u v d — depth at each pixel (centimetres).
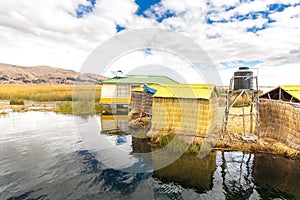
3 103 2820
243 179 726
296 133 936
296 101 1066
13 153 965
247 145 1017
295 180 708
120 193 620
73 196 601
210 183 698
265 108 1177
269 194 629
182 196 617
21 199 581
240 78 1086
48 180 697
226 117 1146
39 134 1316
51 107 2519
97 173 747
